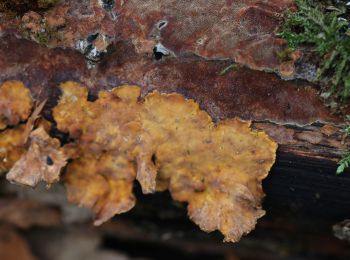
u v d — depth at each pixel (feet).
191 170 0.64
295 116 0.61
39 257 0.89
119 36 0.61
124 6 0.61
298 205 0.70
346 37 0.59
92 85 0.62
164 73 0.62
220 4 0.61
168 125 0.62
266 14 0.60
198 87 0.62
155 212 0.80
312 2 0.61
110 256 0.91
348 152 0.62
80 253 0.90
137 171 0.62
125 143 0.62
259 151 0.62
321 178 0.65
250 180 0.63
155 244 0.89
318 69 0.59
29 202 0.83
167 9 0.61
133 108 0.62
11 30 0.61
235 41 0.60
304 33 0.59
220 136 0.62
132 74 0.62
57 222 0.87
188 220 0.81
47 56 0.62
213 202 0.63
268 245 0.84
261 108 0.62
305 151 0.62
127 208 0.64
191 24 0.61
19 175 0.61
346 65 0.59
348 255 0.81
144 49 0.61
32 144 0.61
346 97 0.60
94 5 0.61
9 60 0.62
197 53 0.60
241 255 0.88
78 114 0.62
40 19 0.61
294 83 0.61
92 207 0.64
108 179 0.64
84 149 0.63
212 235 0.83
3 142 0.63
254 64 0.60
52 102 0.62
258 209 0.63
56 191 0.81
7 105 0.62
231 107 0.62
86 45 0.61
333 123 0.61
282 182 0.66
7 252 0.87
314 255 0.83
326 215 0.71
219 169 0.63
